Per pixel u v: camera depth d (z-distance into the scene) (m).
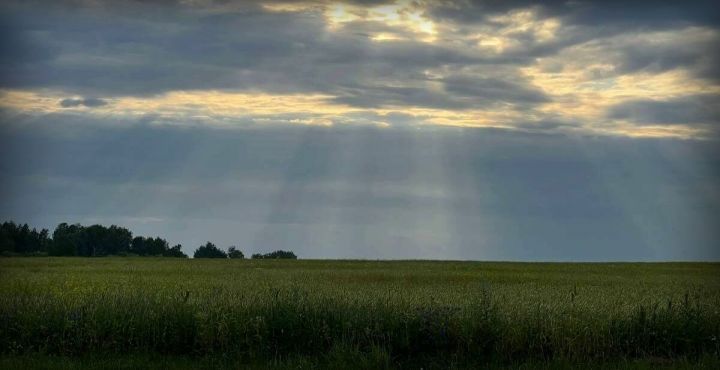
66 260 64.75
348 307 15.50
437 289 24.92
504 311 15.48
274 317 14.86
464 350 14.52
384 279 34.66
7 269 44.25
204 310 15.14
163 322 14.81
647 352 14.86
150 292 19.98
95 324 14.62
